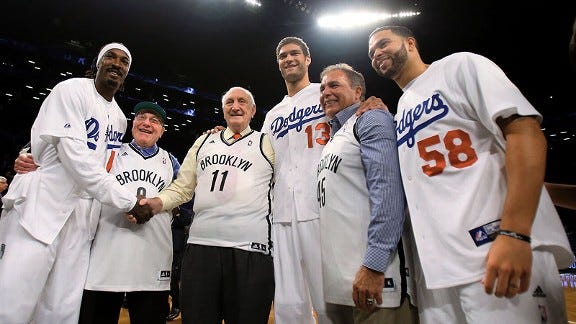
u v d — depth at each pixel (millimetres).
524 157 1249
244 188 2486
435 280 1426
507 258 1183
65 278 2273
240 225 2391
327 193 1904
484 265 1323
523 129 1285
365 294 1592
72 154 2217
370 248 1621
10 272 2064
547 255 1344
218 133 2787
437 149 1529
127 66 2584
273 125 2754
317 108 2592
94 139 2391
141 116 2832
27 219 2154
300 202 2434
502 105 1307
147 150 2824
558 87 10320
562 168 14000
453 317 1512
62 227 2268
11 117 12266
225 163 2566
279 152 2652
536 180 1220
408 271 1735
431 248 1469
